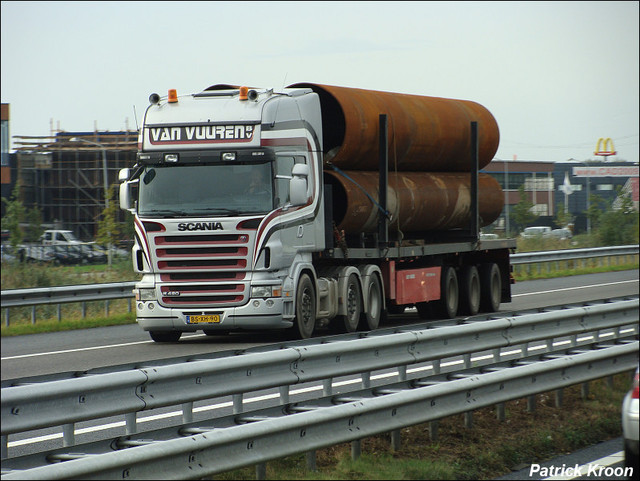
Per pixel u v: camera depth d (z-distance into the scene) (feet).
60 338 138.21
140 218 121.39
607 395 85.46
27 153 453.58
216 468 49.78
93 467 44.04
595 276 267.80
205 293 119.85
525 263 265.13
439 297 158.10
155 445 47.34
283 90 126.21
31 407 50.57
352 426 58.34
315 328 149.38
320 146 129.59
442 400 65.98
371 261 144.05
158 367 57.47
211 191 120.06
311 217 126.41
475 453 63.16
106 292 164.66
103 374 54.54
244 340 130.00
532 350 113.39
